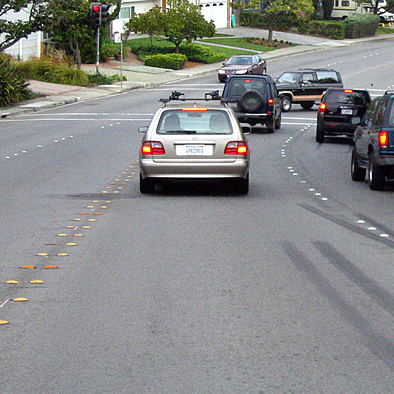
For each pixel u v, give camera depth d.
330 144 33.47
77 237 14.08
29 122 40.62
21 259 12.31
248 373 7.47
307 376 7.40
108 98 53.56
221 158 18.61
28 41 65.06
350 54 84.94
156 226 15.19
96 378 7.34
